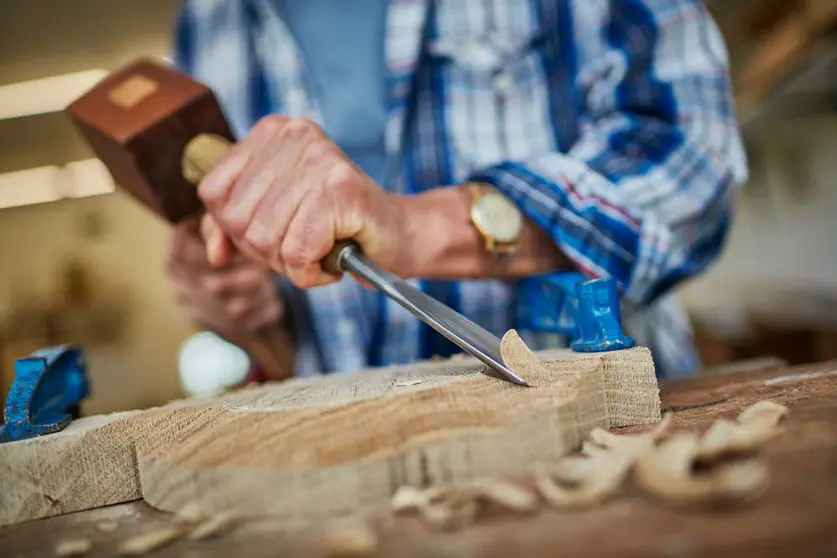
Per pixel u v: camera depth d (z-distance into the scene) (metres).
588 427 0.51
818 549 0.27
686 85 0.90
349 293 1.09
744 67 2.23
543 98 1.06
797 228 3.49
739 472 0.34
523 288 0.81
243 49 1.18
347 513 0.42
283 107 1.16
